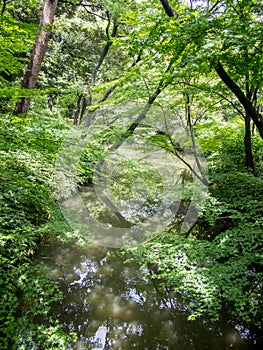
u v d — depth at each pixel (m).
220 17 4.04
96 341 3.12
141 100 4.78
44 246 4.91
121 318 3.52
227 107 6.66
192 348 3.07
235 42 3.62
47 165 3.98
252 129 7.62
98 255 4.92
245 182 5.57
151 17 5.02
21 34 3.36
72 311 3.58
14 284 3.32
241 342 3.08
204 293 3.29
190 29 4.01
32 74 5.32
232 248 3.83
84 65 11.81
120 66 10.88
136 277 4.42
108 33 10.14
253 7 4.30
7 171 3.59
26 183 3.63
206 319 3.46
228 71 5.07
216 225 5.37
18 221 3.90
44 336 2.84
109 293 4.03
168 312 3.65
